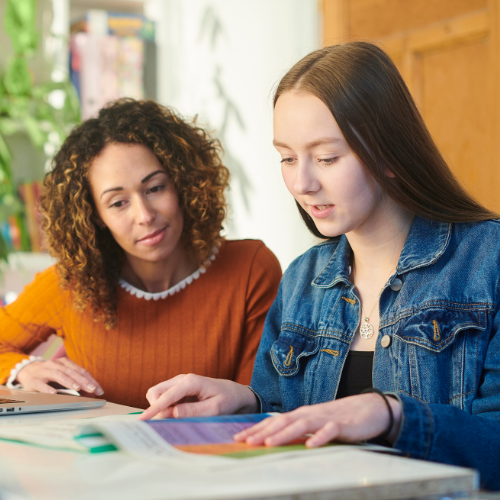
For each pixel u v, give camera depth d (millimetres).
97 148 1436
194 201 1482
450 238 980
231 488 456
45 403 1047
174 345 1540
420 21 2348
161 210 1429
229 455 566
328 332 1057
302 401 1078
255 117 3172
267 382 1142
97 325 1562
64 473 521
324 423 641
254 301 1569
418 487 485
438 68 2299
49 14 2854
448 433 691
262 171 3168
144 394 1542
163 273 1541
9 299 2725
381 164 914
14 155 2836
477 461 700
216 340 1542
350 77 896
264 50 3109
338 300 1067
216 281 1570
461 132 2209
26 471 531
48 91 2666
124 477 502
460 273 943
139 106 1521
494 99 2070
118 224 1418
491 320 898
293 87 926
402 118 930
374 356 985
